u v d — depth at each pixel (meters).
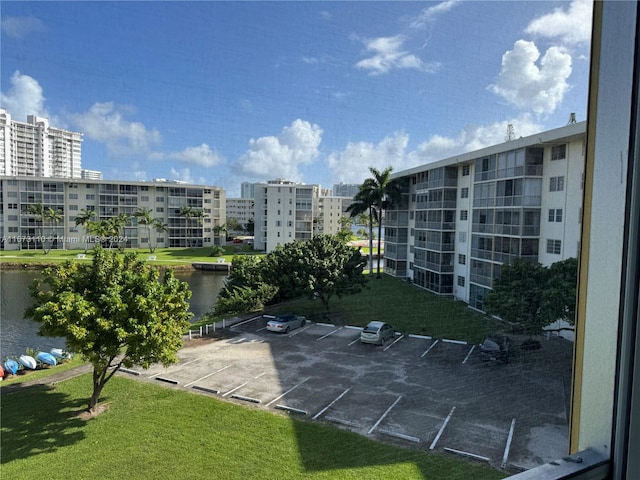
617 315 0.89
